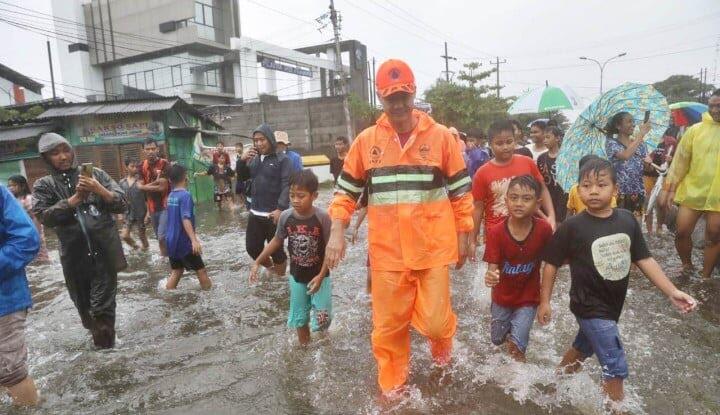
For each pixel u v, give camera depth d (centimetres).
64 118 1658
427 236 322
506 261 348
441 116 3584
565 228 312
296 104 2816
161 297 574
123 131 1630
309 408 310
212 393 337
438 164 324
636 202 591
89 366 390
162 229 784
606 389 301
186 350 412
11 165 1744
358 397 319
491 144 468
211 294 575
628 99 557
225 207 1562
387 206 323
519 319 350
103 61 3869
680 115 1362
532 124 662
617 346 294
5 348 325
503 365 349
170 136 1619
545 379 327
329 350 394
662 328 405
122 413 319
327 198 1605
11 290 328
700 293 485
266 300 539
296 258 404
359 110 2791
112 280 429
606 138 575
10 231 328
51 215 405
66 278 421
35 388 342
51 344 448
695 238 731
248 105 2855
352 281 596
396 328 326
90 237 414
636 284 524
